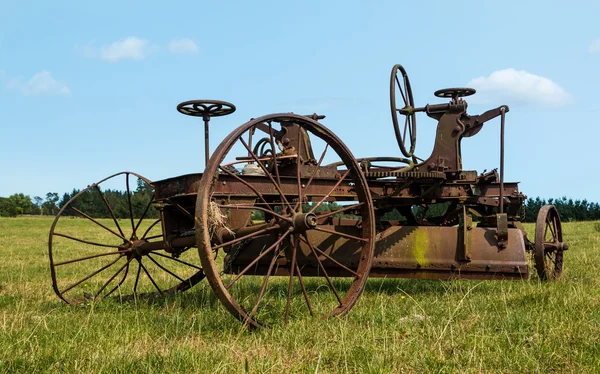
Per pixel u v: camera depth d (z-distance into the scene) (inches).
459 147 357.1
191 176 239.6
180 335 217.8
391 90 334.0
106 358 179.3
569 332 197.6
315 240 318.3
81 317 253.4
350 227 318.0
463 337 199.0
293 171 269.3
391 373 165.8
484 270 306.5
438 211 996.6
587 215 2055.9
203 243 201.5
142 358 179.9
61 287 371.6
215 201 236.8
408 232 320.8
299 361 179.9
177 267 502.6
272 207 273.0
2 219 2085.4
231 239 242.4
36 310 282.7
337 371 170.9
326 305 268.5
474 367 169.8
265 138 304.3
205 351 185.6
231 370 170.2
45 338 207.2
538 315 224.5
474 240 313.7
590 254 505.0
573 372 164.6
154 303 291.3
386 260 315.0
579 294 259.9
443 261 310.7
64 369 171.5
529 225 1013.8
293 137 290.7
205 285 350.6
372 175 305.1
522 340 192.4
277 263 318.0
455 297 281.9
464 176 352.2
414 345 188.9
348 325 224.2
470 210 408.8
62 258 615.2
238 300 279.6
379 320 231.8
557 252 370.6
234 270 322.0
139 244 297.6
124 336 212.7
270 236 318.7
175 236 277.6
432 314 243.6
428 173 309.9
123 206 2559.1
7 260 582.6
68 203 289.0
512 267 303.4
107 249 777.6
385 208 355.3
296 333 207.8
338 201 303.1
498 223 310.3
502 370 168.4
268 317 233.9
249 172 271.7
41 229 1572.3
